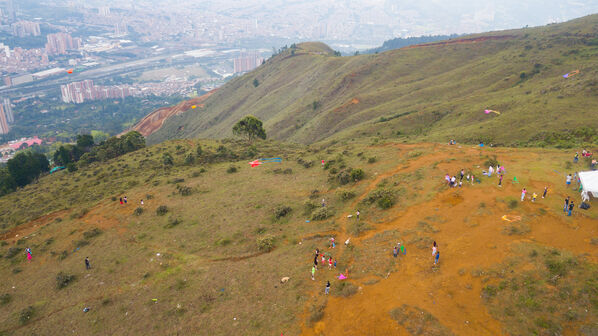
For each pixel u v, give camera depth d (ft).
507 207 102.83
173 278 109.29
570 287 70.38
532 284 73.87
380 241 103.14
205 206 161.79
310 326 78.48
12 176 290.56
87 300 106.83
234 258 116.16
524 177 119.14
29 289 118.42
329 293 87.35
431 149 171.01
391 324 72.59
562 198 102.73
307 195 157.58
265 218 140.77
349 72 516.73
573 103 238.48
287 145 308.19
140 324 92.17
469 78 407.85
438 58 519.19
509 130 232.73
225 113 652.07
